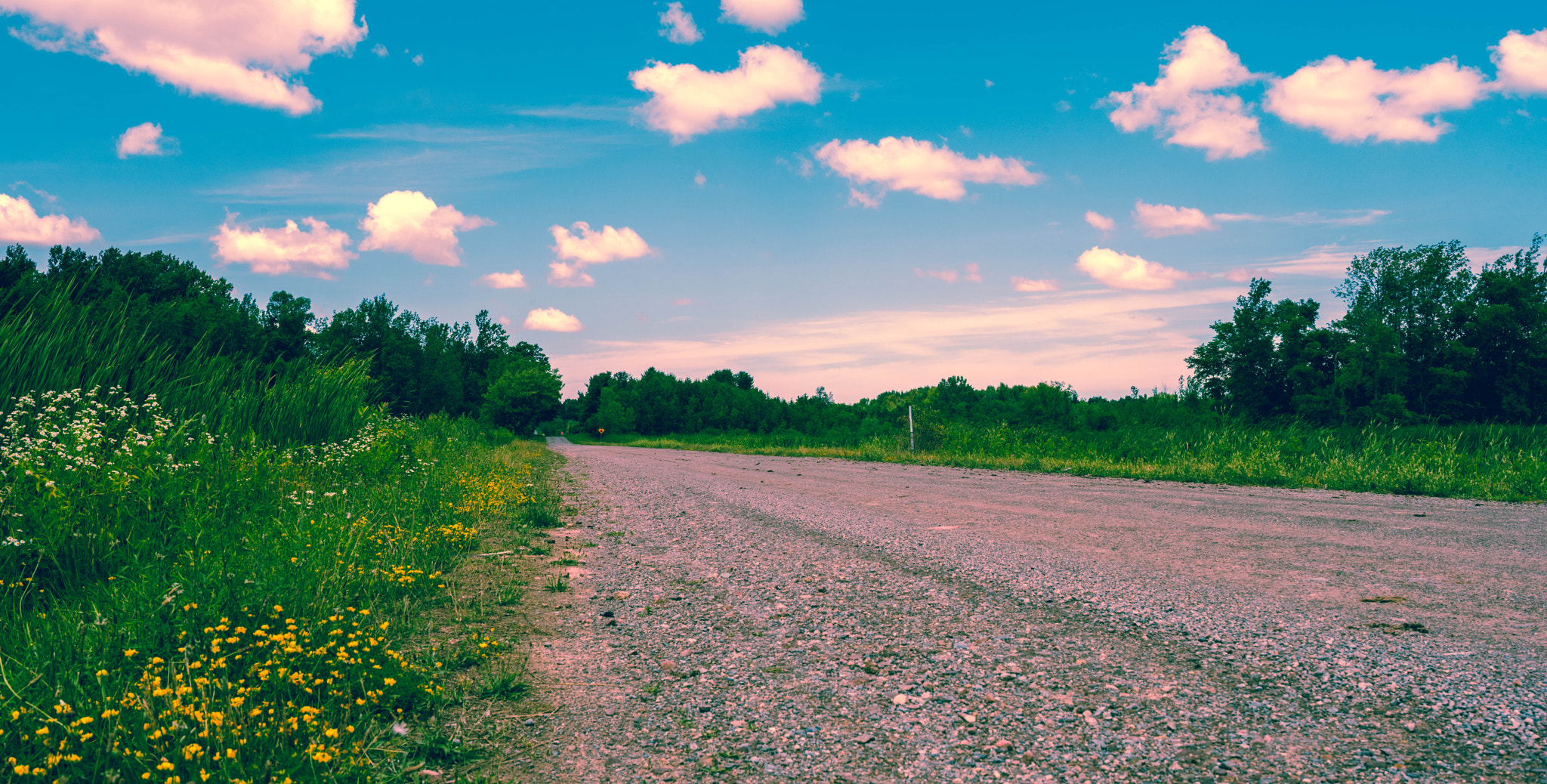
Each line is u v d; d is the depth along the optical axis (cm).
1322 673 297
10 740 226
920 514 795
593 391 15250
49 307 739
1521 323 3847
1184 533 639
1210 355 4247
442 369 8138
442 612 423
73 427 530
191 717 235
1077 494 978
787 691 298
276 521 498
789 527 720
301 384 1089
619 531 730
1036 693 287
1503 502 834
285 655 282
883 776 226
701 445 3991
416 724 270
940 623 384
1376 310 4116
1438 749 230
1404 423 3616
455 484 951
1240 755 231
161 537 484
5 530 438
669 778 229
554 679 316
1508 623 358
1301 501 870
